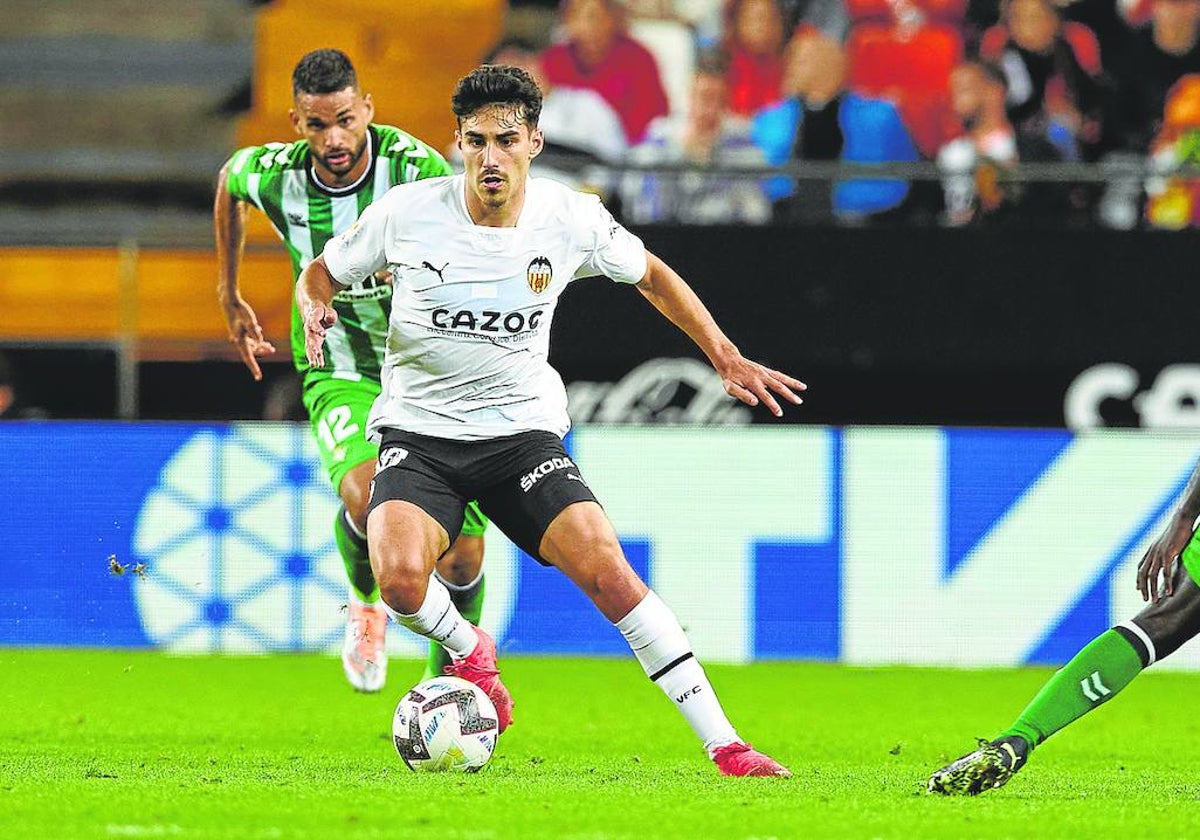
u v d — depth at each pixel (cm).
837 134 4972
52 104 5694
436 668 2577
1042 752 2711
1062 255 4419
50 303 4909
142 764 2308
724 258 4412
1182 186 4831
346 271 2106
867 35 5075
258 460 4131
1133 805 1938
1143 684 3934
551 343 4384
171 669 3841
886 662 4141
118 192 5478
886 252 4416
